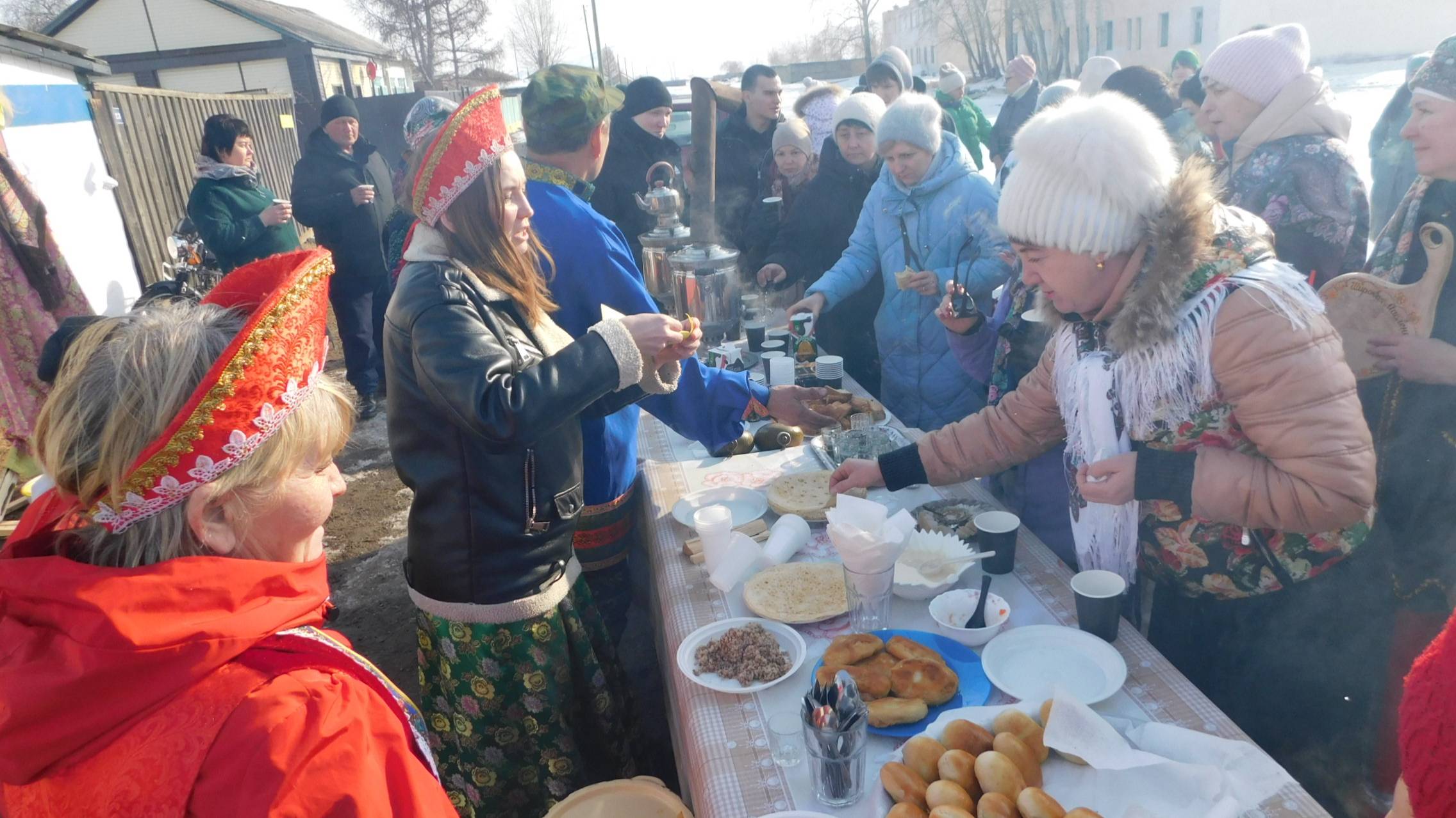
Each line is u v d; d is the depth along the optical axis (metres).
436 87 39.62
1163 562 1.74
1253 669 1.74
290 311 0.90
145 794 0.77
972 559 1.84
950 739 1.26
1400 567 1.99
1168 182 1.53
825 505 2.18
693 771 1.48
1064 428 1.96
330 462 1.02
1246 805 1.12
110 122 7.03
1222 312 1.49
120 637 0.77
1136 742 1.27
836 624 1.75
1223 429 1.58
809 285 4.23
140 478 0.83
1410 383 2.02
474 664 1.81
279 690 0.83
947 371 3.27
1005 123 7.48
